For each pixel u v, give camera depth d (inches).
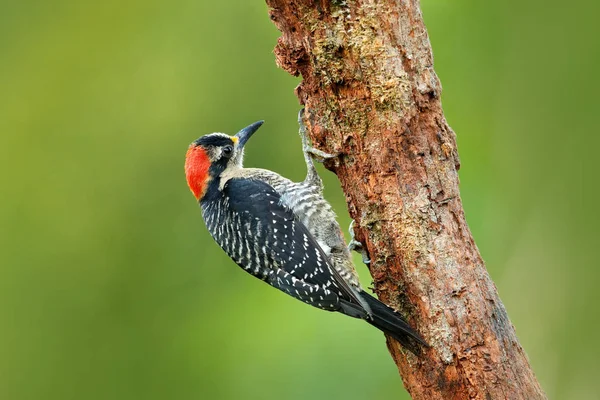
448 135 282.7
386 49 275.4
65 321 546.3
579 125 519.8
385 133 279.9
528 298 490.3
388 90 276.2
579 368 474.3
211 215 373.4
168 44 581.3
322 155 294.7
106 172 564.4
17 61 604.4
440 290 276.8
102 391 533.0
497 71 527.8
